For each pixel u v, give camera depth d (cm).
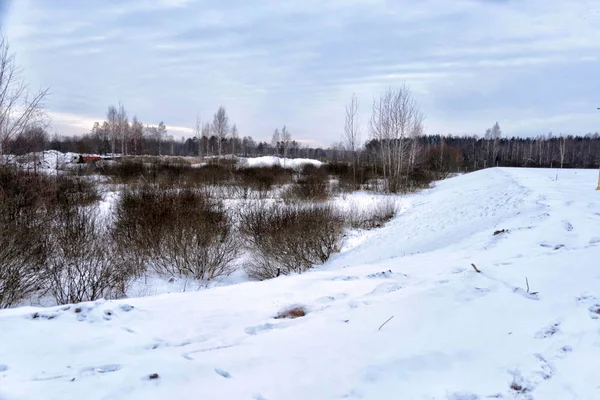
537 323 373
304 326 380
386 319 390
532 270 503
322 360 318
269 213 1152
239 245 1042
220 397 265
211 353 327
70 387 261
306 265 998
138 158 3322
